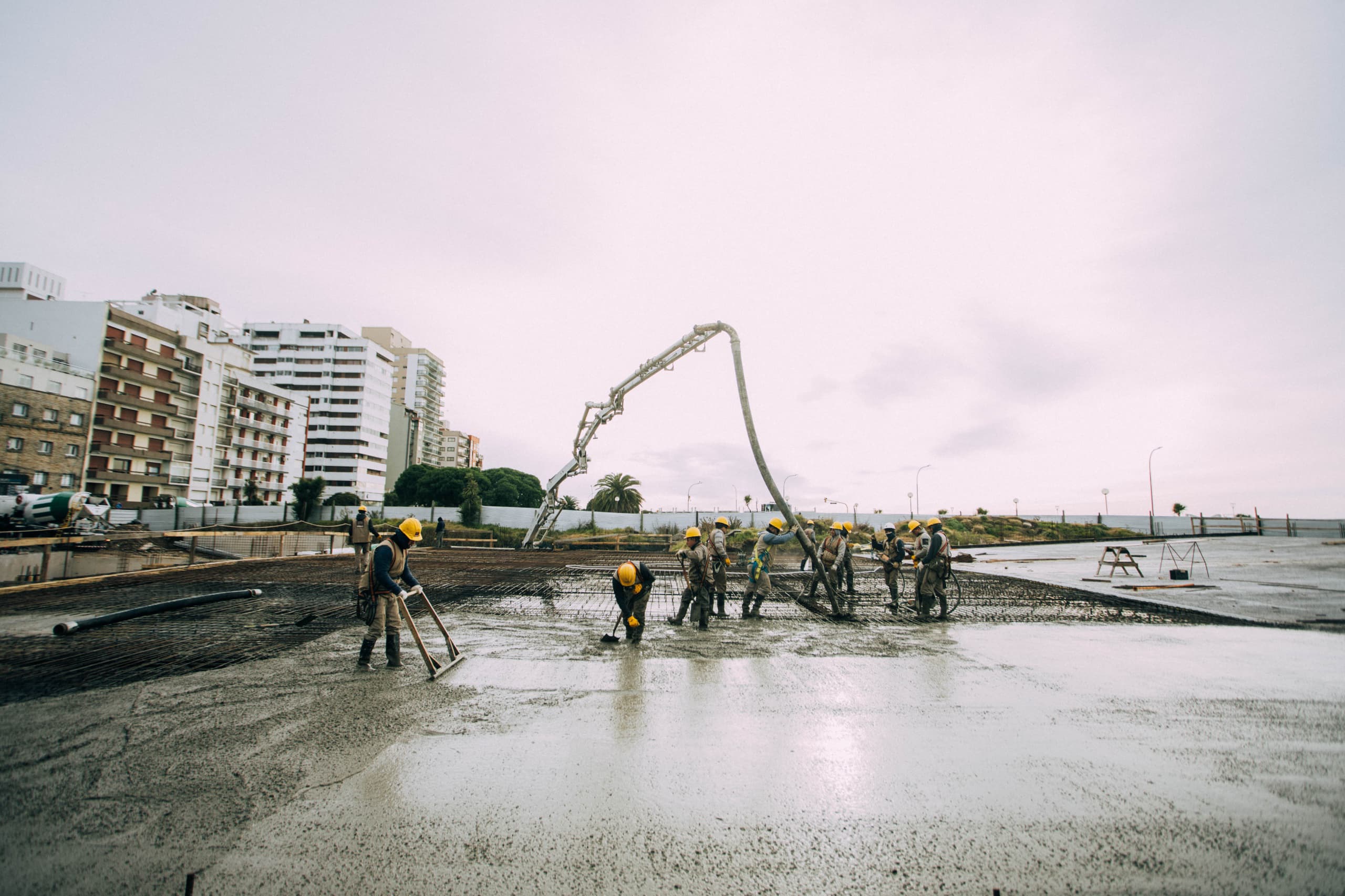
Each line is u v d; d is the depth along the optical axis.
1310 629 8.61
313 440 96.75
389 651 5.96
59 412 44.50
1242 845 2.85
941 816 3.12
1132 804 3.25
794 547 28.47
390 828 2.95
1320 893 2.48
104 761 3.69
